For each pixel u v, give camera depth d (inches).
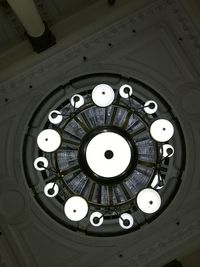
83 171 185.8
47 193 171.5
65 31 214.5
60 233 224.5
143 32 214.7
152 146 205.6
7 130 220.2
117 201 200.5
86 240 223.6
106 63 216.7
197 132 218.8
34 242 225.8
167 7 210.5
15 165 221.1
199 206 220.2
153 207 152.7
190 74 216.4
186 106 218.1
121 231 222.2
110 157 185.5
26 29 202.7
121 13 211.9
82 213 154.1
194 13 207.5
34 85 217.3
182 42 213.6
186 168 218.8
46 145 157.6
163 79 217.6
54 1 218.5
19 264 224.2
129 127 200.4
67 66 216.2
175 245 219.8
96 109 202.7
